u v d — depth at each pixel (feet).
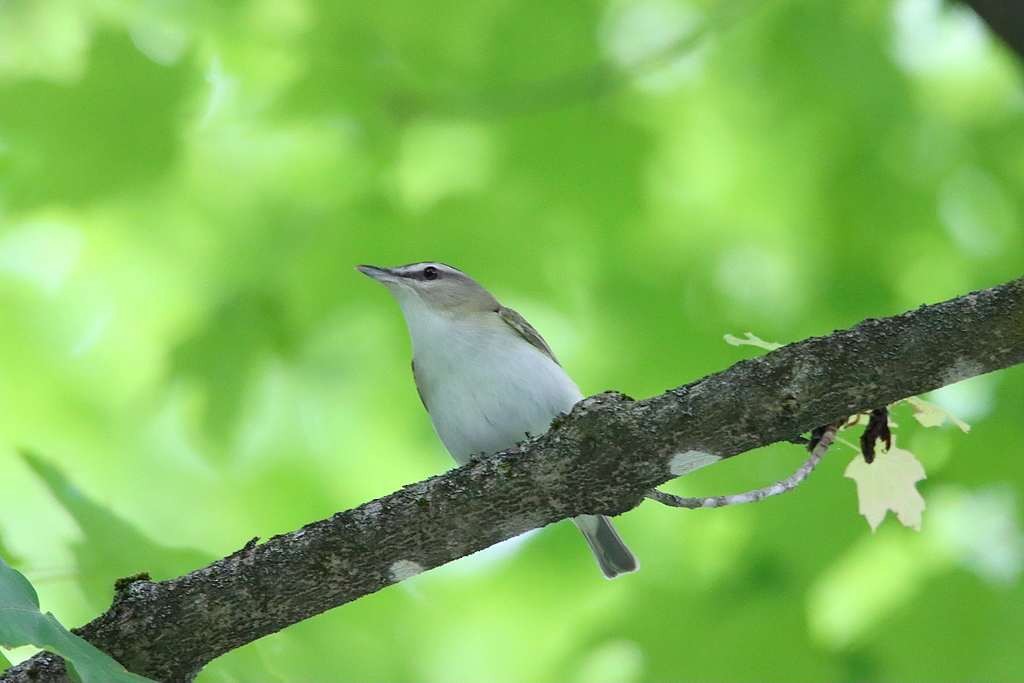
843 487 36.86
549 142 40.24
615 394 22.40
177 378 40.29
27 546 37.35
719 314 40.83
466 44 39.45
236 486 43.24
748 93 41.24
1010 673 34.47
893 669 35.58
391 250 40.29
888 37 40.11
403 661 40.14
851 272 40.81
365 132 39.50
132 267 40.63
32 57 36.65
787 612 36.52
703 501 22.38
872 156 40.47
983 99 40.96
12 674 21.13
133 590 21.72
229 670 25.70
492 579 42.34
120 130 36.88
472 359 33.09
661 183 41.29
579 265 41.06
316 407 42.09
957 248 40.50
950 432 36.14
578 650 37.76
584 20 39.58
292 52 38.73
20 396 41.75
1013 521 36.27
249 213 40.57
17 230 40.52
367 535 21.88
